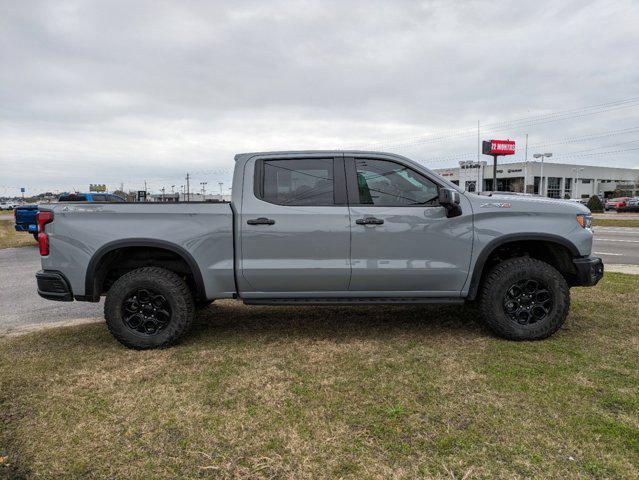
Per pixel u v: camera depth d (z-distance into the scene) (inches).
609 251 465.7
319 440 99.3
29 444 99.3
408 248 159.6
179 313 158.6
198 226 159.2
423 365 139.4
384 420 106.8
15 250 535.8
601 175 3046.3
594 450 93.7
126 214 159.3
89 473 89.5
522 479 85.3
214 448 97.2
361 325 185.8
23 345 165.8
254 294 163.3
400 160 164.1
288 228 158.1
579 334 167.2
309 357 148.6
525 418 106.5
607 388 121.1
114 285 157.8
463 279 162.4
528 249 177.5
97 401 119.0
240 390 124.4
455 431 101.7
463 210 160.6
